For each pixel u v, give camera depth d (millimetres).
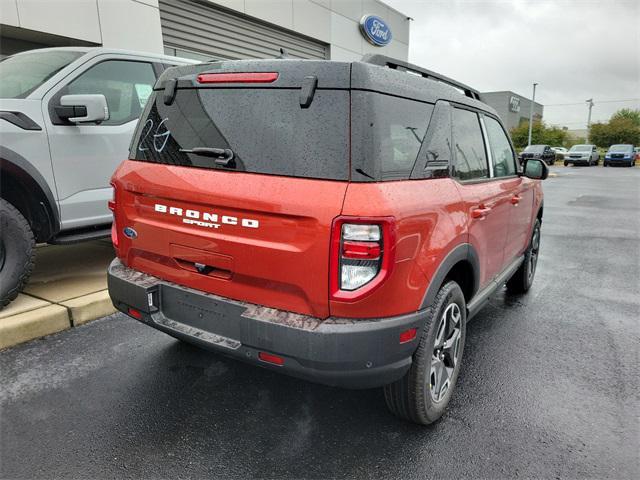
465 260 2617
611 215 10609
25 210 3838
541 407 2754
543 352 3494
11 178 3625
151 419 2553
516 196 3699
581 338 3760
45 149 3766
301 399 2783
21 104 3684
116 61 4418
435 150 2432
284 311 2098
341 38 14945
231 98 2238
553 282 5363
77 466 2180
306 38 13852
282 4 12547
